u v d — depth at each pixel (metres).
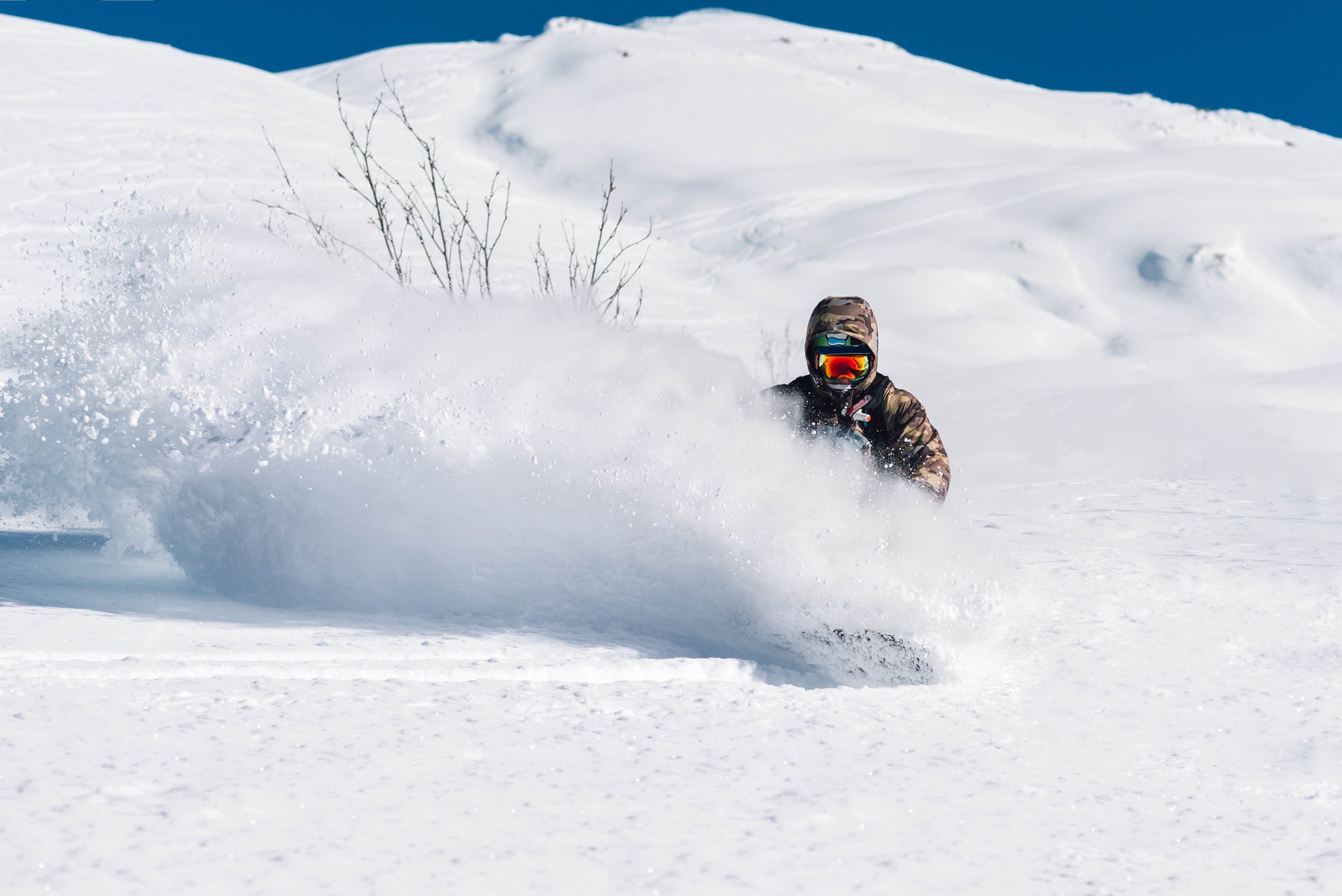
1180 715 4.34
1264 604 6.57
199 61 75.00
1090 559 8.18
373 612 5.92
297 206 46.97
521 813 3.02
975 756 3.71
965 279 63.62
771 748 3.68
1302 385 29.89
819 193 87.56
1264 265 64.50
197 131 59.06
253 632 5.19
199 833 2.77
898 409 6.72
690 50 145.25
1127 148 149.25
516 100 126.44
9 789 2.96
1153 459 19.31
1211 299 61.12
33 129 53.97
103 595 6.22
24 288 29.31
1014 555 8.31
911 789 3.35
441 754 3.45
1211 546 8.90
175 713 3.73
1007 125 151.25
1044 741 3.94
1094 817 3.19
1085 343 56.41
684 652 5.23
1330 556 8.32
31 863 2.54
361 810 2.97
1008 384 37.97
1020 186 82.12
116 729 3.53
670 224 81.00
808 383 6.80
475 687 4.31
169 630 5.14
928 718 4.17
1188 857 2.92
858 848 2.89
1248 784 3.53
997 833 3.04
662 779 3.33
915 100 154.75
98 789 3.01
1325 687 4.75
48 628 4.98
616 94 125.19
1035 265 66.19
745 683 4.66
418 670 4.52
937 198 80.31
